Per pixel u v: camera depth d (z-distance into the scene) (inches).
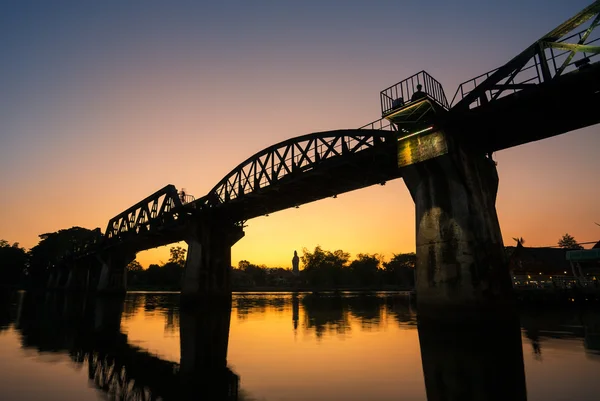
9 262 5738.2
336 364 492.1
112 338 747.4
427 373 435.2
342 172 1301.7
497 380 392.5
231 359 535.2
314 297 2751.0
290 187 1466.5
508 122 910.4
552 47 818.2
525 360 481.4
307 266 6579.7
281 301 2181.3
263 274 6978.4
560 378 395.9
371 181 1353.3
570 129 943.7
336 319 1072.8
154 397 362.3
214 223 1966.0
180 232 2158.0
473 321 789.9
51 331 847.7
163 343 683.4
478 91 898.1
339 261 6633.9
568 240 4136.3
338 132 1270.9
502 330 744.3
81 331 852.6
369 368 466.3
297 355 556.7
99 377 439.8
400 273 6550.2
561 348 555.2
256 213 1935.3
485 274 809.5
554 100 815.7
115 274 3075.8
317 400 345.4
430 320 859.4
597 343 592.7
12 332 821.2
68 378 436.1
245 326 934.4
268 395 363.3
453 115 903.7
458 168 882.1
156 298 2628.0
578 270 1425.9
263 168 1576.0
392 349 589.6
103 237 3144.7
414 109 918.4
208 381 418.0
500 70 876.0
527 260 1845.5
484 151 1010.1
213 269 1904.5
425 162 930.7
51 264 5369.1
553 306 1233.4
